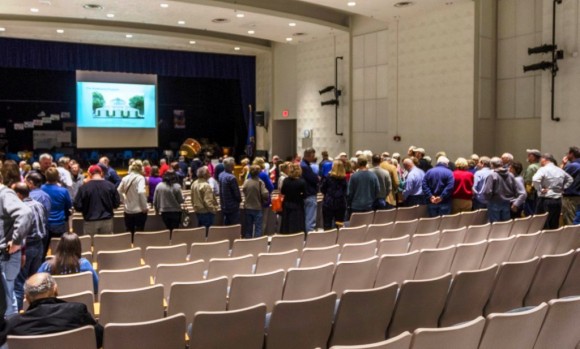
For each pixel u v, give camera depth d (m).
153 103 20.44
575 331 3.05
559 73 10.96
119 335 2.88
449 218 7.29
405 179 9.26
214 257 5.63
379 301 3.59
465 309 4.01
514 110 12.62
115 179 10.87
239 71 20.27
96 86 19.33
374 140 15.50
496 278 4.14
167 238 6.46
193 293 3.80
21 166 9.45
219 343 3.13
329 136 17.05
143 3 12.59
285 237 6.00
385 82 15.05
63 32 15.66
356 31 15.95
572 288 4.65
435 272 4.91
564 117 10.88
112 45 18.14
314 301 3.36
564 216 7.89
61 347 2.72
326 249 5.20
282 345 3.36
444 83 13.16
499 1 12.84
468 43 12.57
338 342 3.54
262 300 4.12
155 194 7.96
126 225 7.83
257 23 14.88
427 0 12.48
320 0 12.55
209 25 15.11
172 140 22.39
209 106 23.02
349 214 8.94
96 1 12.41
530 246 5.58
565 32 10.84
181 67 19.30
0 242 4.68
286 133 19.89
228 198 8.16
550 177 7.73
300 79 18.16
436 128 13.40
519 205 7.83
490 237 6.45
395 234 6.80
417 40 13.85
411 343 2.50
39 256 5.42
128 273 4.31
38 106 20.14
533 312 2.83
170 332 2.99
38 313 2.96
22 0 12.27
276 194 10.05
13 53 16.77
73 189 9.15
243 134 22.12
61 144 20.44
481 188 7.93
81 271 4.29
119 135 20.14
